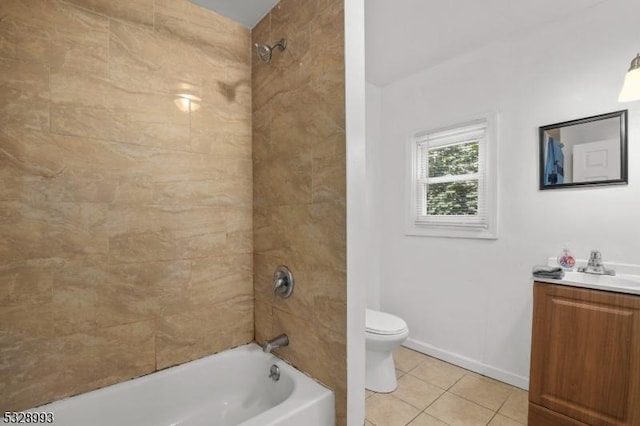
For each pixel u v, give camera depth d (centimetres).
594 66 173
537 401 152
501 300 209
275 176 160
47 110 118
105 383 131
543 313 151
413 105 261
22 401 113
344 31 121
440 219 246
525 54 198
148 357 142
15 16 112
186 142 154
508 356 206
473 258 223
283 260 155
